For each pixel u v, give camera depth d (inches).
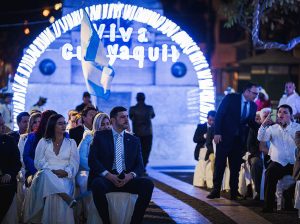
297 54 1165.7
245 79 1209.4
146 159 775.1
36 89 920.3
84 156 452.8
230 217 474.3
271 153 501.4
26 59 719.1
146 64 943.0
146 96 936.9
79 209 444.8
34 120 477.4
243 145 554.6
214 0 1788.9
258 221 459.5
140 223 414.0
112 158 423.8
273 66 1098.1
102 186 407.5
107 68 545.6
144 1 872.9
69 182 430.0
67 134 448.1
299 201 473.1
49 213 417.4
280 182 506.3
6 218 415.8
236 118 550.9
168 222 455.2
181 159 933.2
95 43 538.6
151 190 414.6
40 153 430.3
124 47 740.7
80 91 927.0
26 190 441.4
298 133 479.8
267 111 556.7
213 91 735.7
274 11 816.3
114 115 427.8
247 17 738.8
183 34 730.2
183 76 946.7
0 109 690.8
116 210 415.2
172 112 941.8
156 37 898.7
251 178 560.1
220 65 1780.3
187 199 562.9
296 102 649.0
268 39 1140.5
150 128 773.9
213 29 1712.6
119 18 727.1
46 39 717.9
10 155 419.2
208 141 636.1
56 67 932.0
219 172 561.0
